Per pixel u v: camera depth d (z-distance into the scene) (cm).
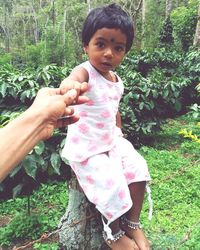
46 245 338
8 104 511
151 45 1861
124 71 709
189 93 802
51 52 2741
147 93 605
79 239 254
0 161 73
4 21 4234
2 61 2634
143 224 363
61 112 83
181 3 2645
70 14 3347
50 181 466
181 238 321
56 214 398
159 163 534
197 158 563
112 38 175
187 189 445
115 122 201
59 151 412
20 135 76
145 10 2406
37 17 4050
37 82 539
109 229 188
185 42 1483
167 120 746
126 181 192
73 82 122
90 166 189
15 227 368
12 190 442
